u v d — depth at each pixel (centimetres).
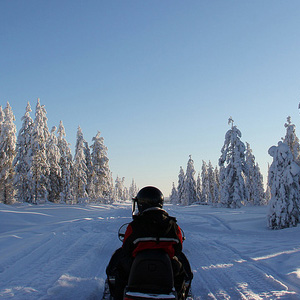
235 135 3853
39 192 4494
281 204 1755
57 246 901
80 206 4328
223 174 3950
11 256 739
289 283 562
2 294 484
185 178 7700
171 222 346
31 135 4484
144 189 368
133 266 321
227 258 804
